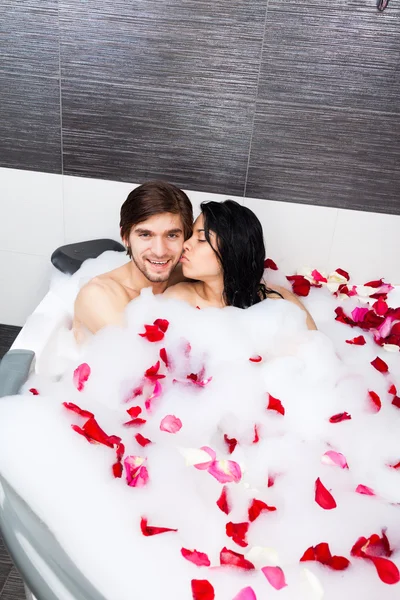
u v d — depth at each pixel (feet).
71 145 6.32
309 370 5.30
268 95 5.89
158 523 4.00
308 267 6.70
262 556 3.86
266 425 4.90
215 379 5.12
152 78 5.90
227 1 5.48
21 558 3.65
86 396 4.93
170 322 5.41
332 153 6.13
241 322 5.48
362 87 5.78
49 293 6.09
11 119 6.25
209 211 5.19
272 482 4.48
